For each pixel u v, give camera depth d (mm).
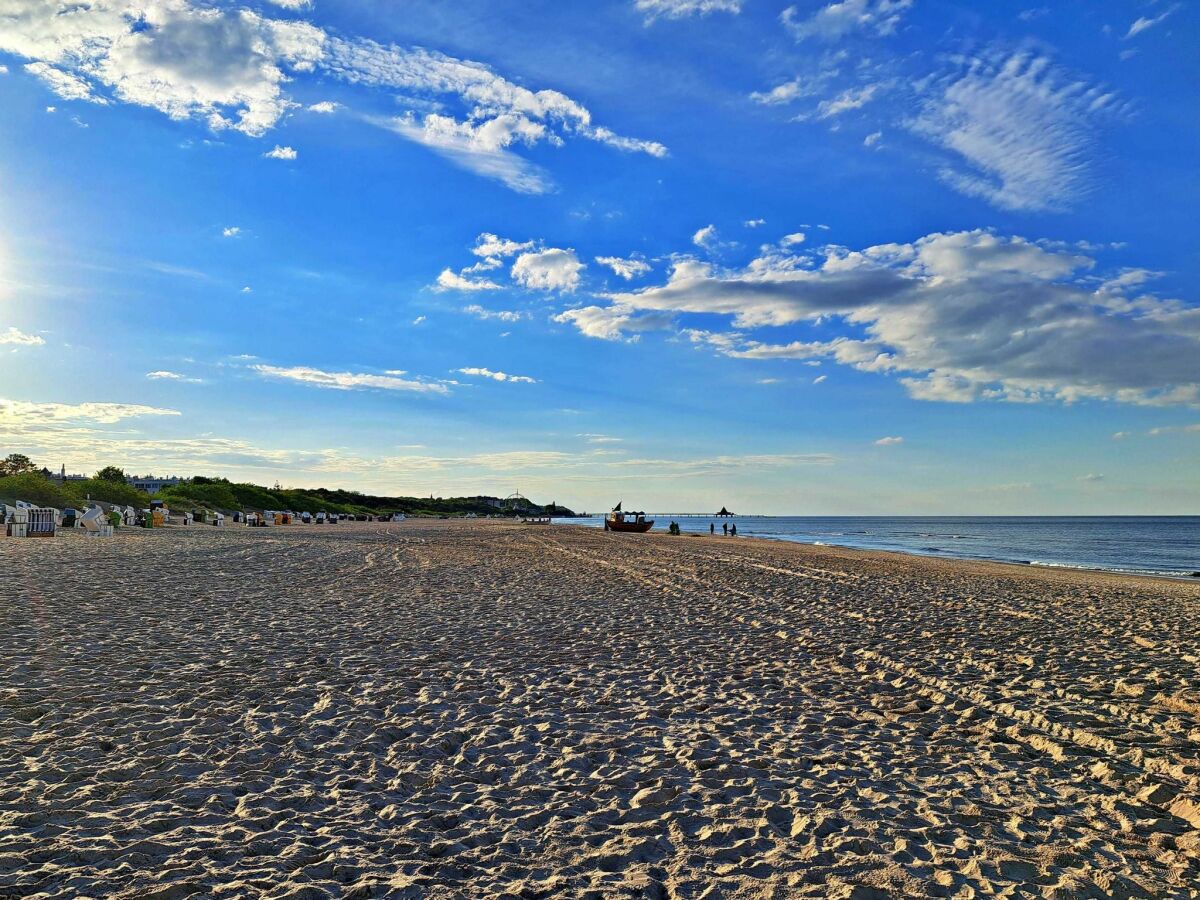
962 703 7680
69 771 5070
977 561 34906
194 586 15680
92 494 51406
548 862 4035
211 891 3502
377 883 3656
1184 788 5355
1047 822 4766
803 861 4105
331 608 13398
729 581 19906
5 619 10719
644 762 5723
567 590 17250
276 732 6164
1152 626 12891
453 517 149375
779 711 7301
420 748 5930
